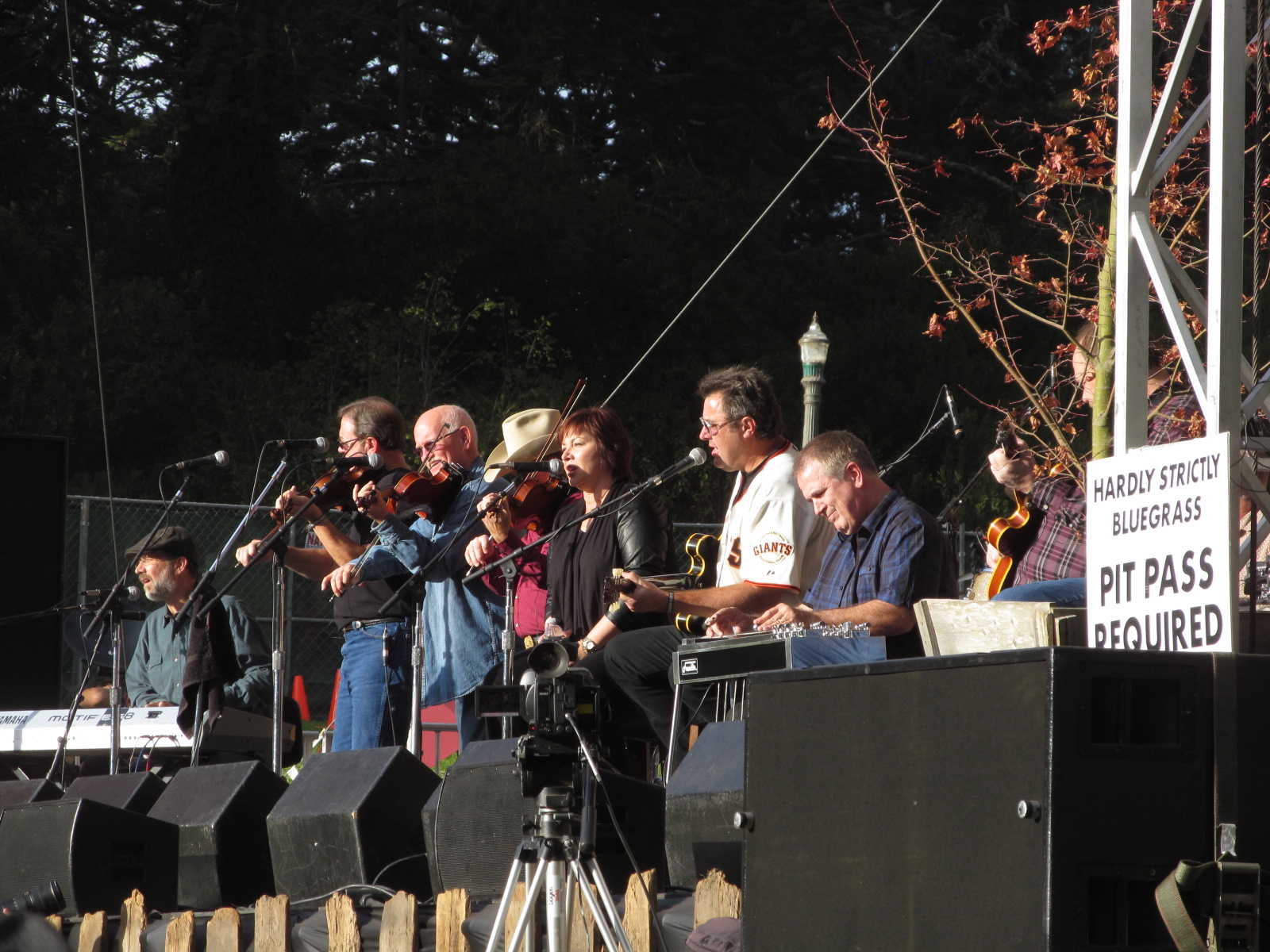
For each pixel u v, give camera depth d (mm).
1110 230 15031
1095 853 5090
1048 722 5113
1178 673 5270
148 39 54281
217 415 44719
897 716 5715
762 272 54250
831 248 54906
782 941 6070
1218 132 7352
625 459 11320
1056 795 5059
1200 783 5250
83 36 52594
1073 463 14453
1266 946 5117
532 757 6887
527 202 52906
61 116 52156
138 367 43781
